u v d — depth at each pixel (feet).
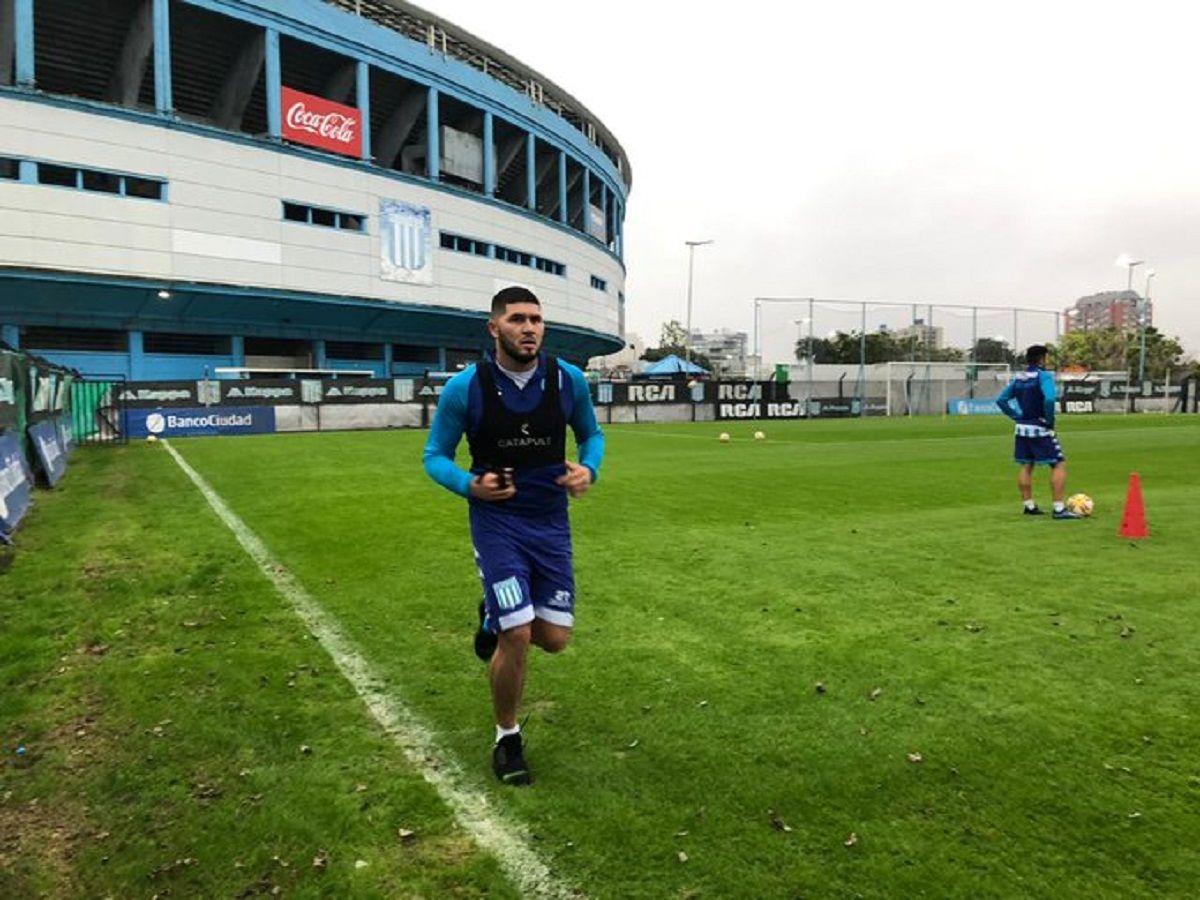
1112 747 10.23
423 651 14.01
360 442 62.23
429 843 8.21
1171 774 9.52
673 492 34.17
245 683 12.56
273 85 103.14
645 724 11.05
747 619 15.87
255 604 16.90
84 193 87.76
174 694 12.15
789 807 8.84
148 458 48.91
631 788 9.31
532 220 143.95
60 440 45.52
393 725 11.05
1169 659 13.46
